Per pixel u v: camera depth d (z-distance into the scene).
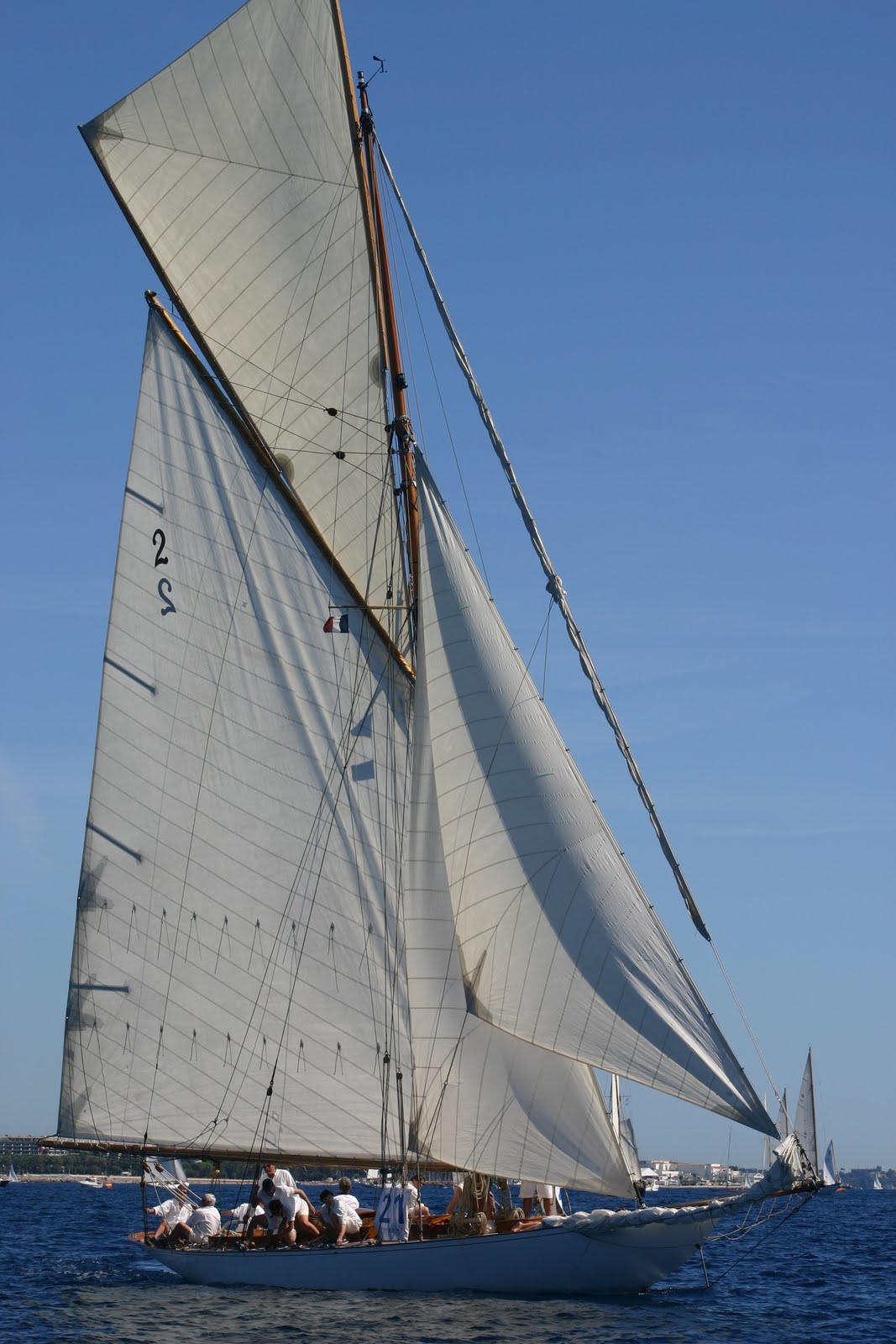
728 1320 31.12
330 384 38.03
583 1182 31.44
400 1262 31.97
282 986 36.59
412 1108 33.28
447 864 32.78
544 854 31.88
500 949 31.80
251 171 38.12
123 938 37.44
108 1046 37.09
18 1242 58.00
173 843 37.56
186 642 38.22
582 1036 30.83
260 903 37.06
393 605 37.34
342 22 37.19
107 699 38.19
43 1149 37.00
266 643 37.94
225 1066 36.56
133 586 38.56
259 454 38.22
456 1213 33.44
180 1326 29.00
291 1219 33.84
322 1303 30.95
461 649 33.50
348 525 37.78
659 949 30.83
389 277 37.75
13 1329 29.28
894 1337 30.58
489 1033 32.56
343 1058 35.91
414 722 34.38
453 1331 27.72
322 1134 35.69
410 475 36.97
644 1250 31.09
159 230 38.59
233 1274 33.97
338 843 36.88
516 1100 32.06
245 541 38.22
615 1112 32.91
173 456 38.75
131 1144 36.72
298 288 38.12
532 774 32.34
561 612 32.38
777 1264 50.78
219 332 38.47
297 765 37.44
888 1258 54.41
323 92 37.47
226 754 37.75
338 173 37.75
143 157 38.41
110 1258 48.28
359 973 36.19
